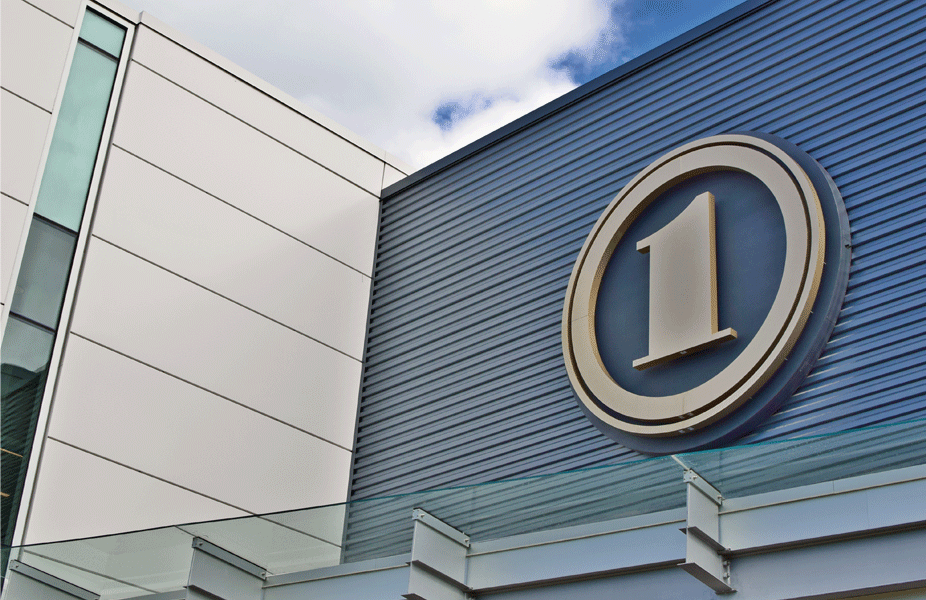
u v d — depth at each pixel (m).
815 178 8.19
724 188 8.84
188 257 10.57
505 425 9.69
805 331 7.71
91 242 9.90
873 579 5.04
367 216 12.34
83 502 9.12
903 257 7.54
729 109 9.25
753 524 5.49
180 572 7.18
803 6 9.16
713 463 5.73
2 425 8.91
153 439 9.73
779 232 8.23
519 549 6.31
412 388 10.87
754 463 5.60
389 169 12.84
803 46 8.98
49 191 9.81
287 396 10.82
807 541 5.28
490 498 6.52
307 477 10.66
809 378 7.63
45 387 9.22
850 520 5.17
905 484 5.08
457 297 10.96
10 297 9.21
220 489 10.01
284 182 11.66
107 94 10.54
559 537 6.18
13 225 9.41
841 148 8.27
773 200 8.40
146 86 10.83
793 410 7.59
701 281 8.41
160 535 7.39
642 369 8.66
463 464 9.85
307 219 11.71
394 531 6.62
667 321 8.51
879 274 7.60
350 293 11.79
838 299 7.69
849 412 7.28
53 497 8.96
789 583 5.30
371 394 11.30
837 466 5.33
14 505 8.73
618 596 5.88
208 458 10.03
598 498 6.12
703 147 9.05
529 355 9.86
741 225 8.54
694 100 9.59
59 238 9.75
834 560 5.21
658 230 9.06
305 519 7.07
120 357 9.77
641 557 5.81
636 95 10.21
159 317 10.16
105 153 10.29
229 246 10.94
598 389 8.81
